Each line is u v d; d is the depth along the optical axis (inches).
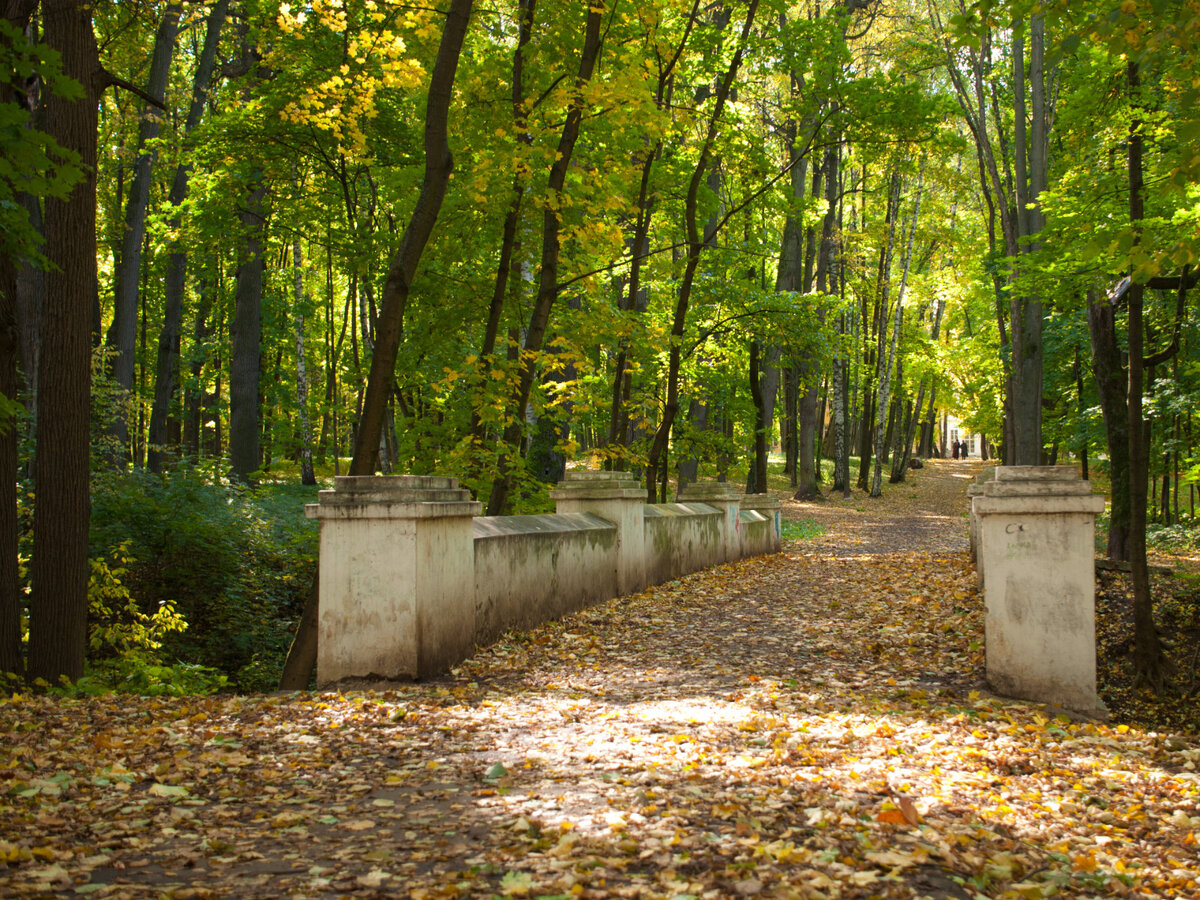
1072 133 475.5
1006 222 781.9
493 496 495.8
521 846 129.0
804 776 167.2
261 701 242.5
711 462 878.4
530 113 432.1
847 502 1330.0
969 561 628.7
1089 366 904.3
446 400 575.5
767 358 1054.4
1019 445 705.6
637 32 524.7
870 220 1450.5
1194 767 202.5
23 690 270.5
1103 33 233.9
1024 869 131.0
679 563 592.1
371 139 538.3
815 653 333.1
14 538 286.2
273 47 538.6
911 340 1620.3
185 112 860.6
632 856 125.8
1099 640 382.9
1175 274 421.4
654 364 794.2
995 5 257.4
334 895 113.3
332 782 167.8
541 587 387.9
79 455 301.1
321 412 1173.7
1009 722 233.5
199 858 127.0
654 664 313.9
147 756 182.1
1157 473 852.0
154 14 400.8
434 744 196.9
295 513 663.8
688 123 635.5
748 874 118.7
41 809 143.7
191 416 1188.5
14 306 277.3
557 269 532.7
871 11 1122.0
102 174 840.3
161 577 462.3
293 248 1170.0
